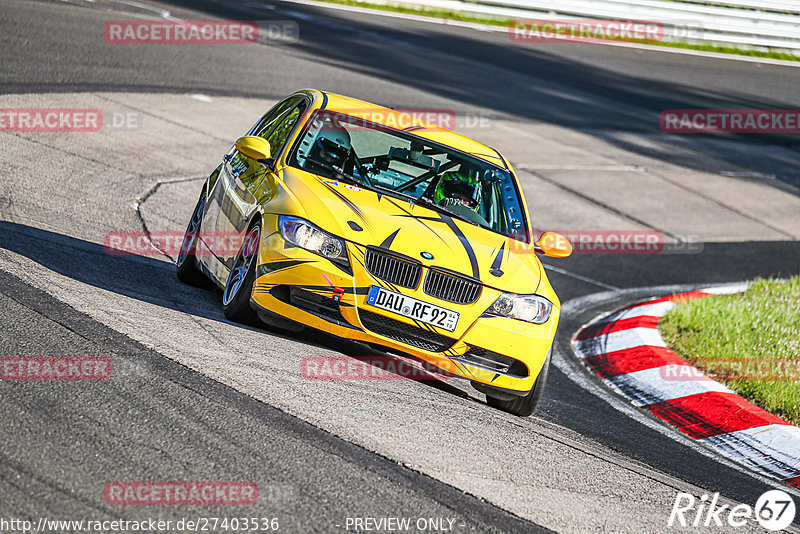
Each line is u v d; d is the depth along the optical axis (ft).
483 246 73.97
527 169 195.83
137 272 84.43
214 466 45.50
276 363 63.72
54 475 41.22
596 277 144.77
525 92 262.67
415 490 48.57
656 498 58.44
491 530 46.11
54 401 48.47
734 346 103.76
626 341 104.17
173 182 130.11
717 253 172.76
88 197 109.50
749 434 79.97
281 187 73.82
